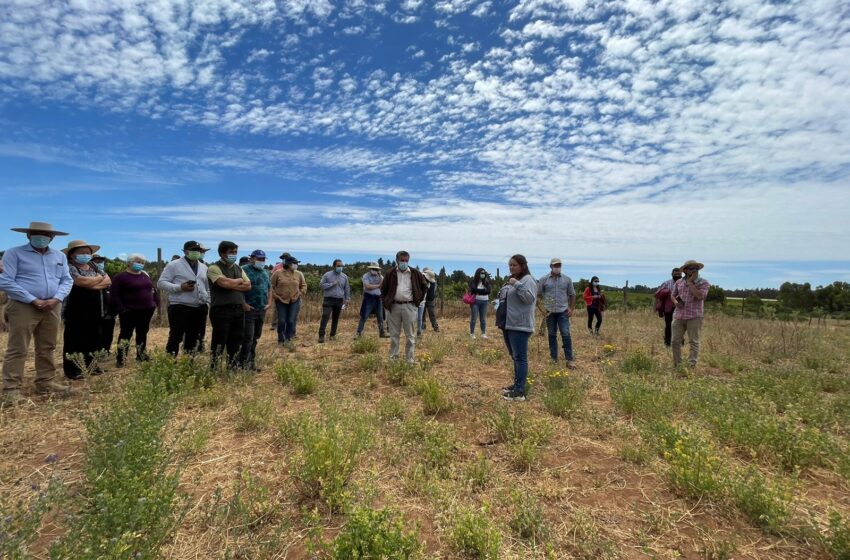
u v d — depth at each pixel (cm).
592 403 572
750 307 2058
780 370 732
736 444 422
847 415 495
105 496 233
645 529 293
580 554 266
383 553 219
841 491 349
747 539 283
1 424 421
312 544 235
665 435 407
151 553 224
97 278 603
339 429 374
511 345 624
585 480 360
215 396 504
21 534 212
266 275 716
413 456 384
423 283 755
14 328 496
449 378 685
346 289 1023
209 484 330
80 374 584
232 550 252
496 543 242
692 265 752
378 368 720
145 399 423
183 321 628
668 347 1002
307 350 888
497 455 404
